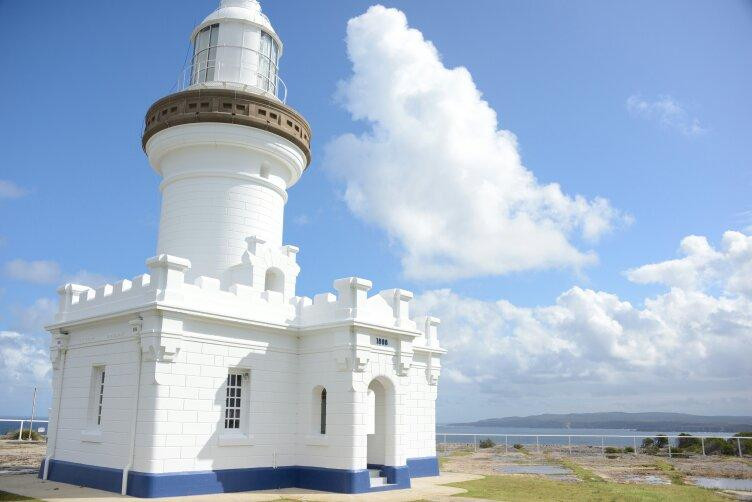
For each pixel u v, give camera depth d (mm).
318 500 16812
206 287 18703
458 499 17422
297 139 23641
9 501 15539
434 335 25672
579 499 17688
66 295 21875
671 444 37062
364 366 19500
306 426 20109
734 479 23328
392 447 20578
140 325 17484
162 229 23094
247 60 24484
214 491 17594
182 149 22672
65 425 20297
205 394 17969
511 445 41594
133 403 17312
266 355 19891
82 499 15859
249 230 22406
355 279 19906
